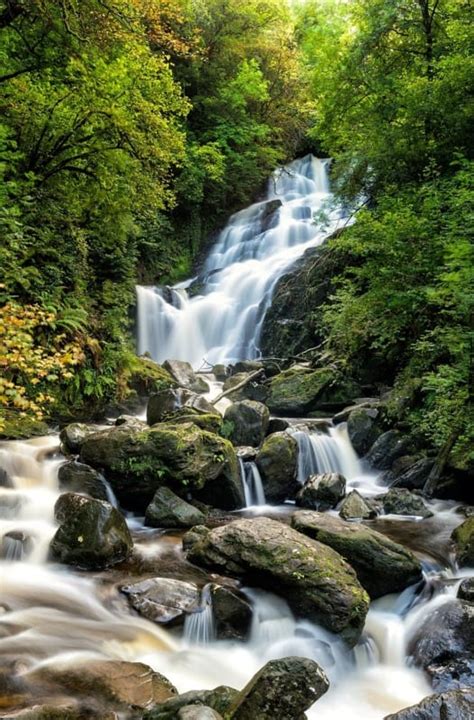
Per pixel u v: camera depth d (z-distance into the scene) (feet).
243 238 78.89
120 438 25.22
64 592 17.40
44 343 35.17
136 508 25.32
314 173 92.94
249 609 16.92
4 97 36.01
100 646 14.71
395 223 34.14
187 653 15.57
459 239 27.12
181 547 21.18
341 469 33.99
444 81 37.99
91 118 36.22
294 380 44.47
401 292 33.47
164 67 41.50
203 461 25.68
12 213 31.27
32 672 13.01
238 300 64.44
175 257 75.61
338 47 47.83
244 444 33.53
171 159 42.27
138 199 41.73
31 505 22.79
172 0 52.80
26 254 35.81
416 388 35.04
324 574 16.89
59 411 36.22
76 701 12.00
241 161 83.82
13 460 26.09
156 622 16.12
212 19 77.20
